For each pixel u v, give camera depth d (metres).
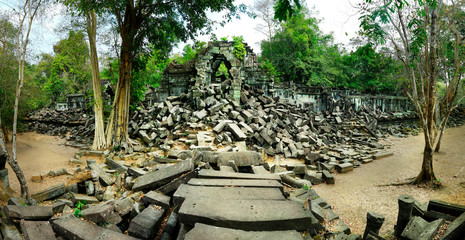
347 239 4.92
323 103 24.66
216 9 12.16
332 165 11.33
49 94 31.95
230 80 19.88
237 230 3.47
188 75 20.11
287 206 4.14
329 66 31.12
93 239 3.88
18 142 17.12
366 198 8.26
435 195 8.02
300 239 3.34
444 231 4.49
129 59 13.35
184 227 3.96
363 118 23.06
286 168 10.44
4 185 6.33
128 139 13.15
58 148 15.15
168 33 13.30
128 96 13.42
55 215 5.01
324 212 6.17
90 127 19.12
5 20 7.60
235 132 12.14
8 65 11.76
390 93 30.70
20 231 4.13
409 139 19.30
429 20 8.65
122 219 4.98
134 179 7.20
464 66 9.41
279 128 15.06
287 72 29.83
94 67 13.62
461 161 11.26
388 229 6.07
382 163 12.60
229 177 5.84
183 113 14.90
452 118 26.14
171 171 6.34
